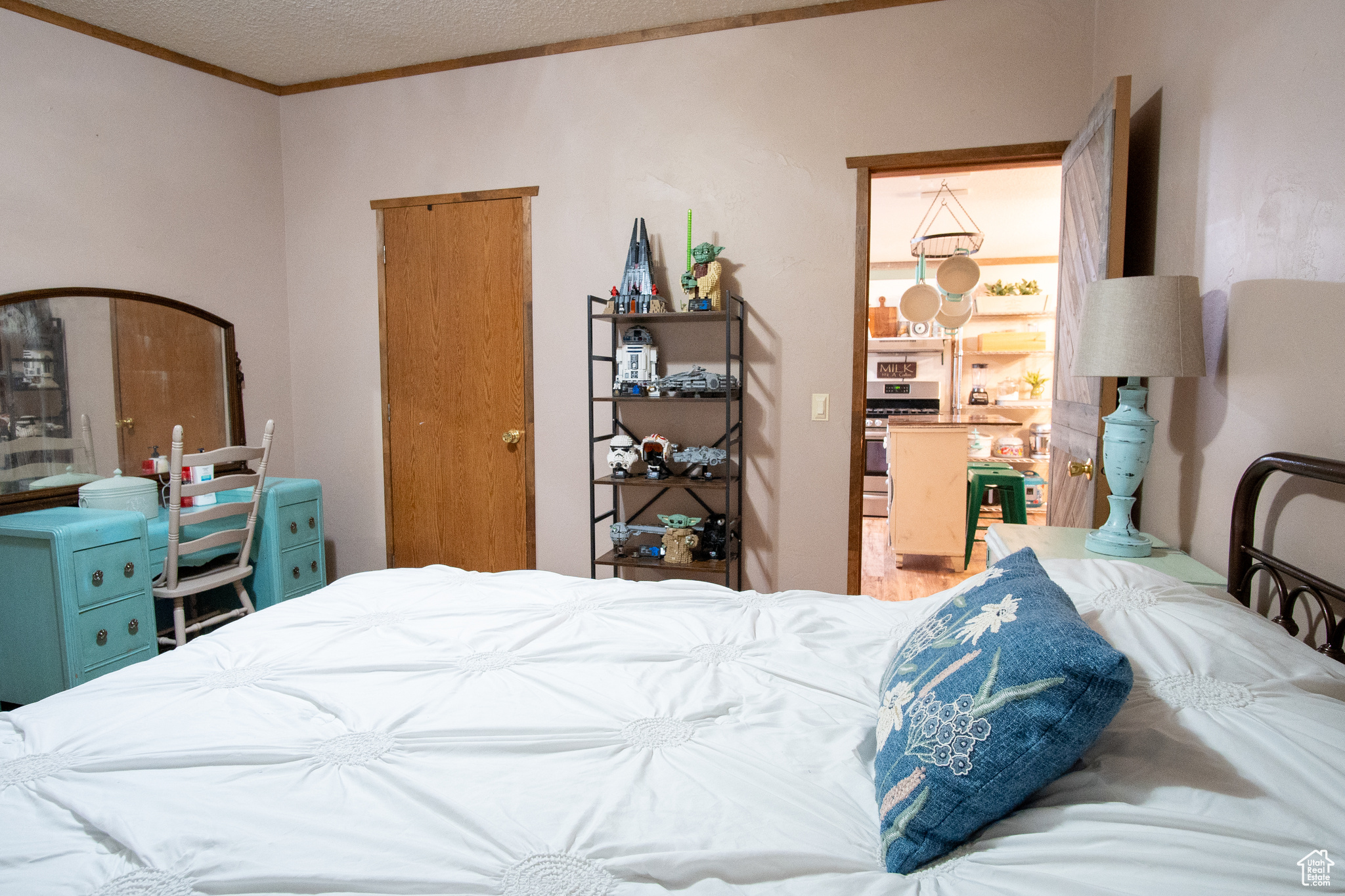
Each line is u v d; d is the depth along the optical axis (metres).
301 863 0.82
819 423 2.91
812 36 2.79
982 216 5.73
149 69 2.99
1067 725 0.80
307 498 3.17
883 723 1.03
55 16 2.68
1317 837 0.69
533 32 2.97
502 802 0.94
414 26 2.90
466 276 3.31
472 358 3.34
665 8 2.78
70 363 2.73
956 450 4.33
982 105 2.64
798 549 2.97
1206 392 1.72
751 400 2.97
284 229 3.58
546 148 3.14
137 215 2.96
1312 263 1.28
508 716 1.18
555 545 3.31
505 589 1.83
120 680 1.31
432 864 0.83
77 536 2.25
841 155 2.79
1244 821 0.74
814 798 0.96
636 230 2.93
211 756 1.04
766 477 2.98
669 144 2.98
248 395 3.42
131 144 2.93
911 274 6.81
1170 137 1.93
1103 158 2.00
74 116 2.75
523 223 3.20
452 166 3.28
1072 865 0.74
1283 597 1.32
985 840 0.84
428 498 3.47
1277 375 1.39
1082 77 2.55
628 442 2.96
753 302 2.93
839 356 2.86
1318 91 1.26
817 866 0.83
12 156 2.57
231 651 1.44
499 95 3.18
